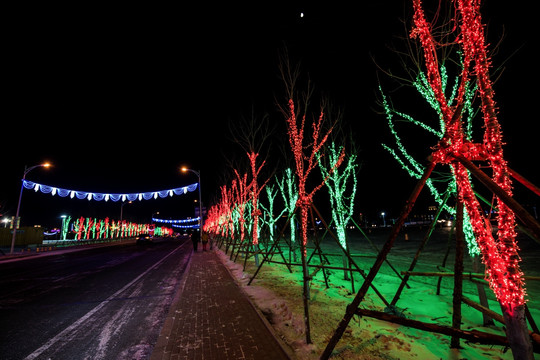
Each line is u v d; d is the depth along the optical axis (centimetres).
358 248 2002
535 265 960
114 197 2955
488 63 253
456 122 267
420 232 3962
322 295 672
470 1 260
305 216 527
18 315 641
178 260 1738
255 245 1248
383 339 403
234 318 533
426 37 302
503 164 239
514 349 223
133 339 486
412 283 792
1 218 4169
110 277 1159
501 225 237
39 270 1487
